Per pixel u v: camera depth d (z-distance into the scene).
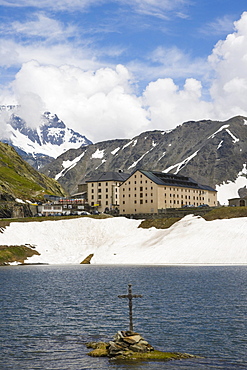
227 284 99.19
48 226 193.38
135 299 81.62
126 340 50.38
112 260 164.62
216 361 46.28
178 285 99.00
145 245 174.25
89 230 193.25
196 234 169.25
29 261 168.50
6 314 69.50
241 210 186.12
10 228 188.12
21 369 45.03
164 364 45.66
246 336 54.69
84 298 84.38
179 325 60.56
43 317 67.12
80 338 55.66
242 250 154.50
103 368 44.91
